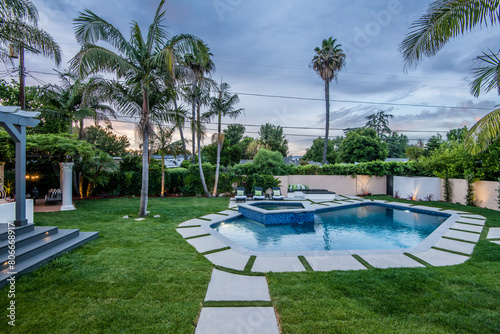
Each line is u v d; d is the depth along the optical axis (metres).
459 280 4.07
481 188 11.95
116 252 5.32
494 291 3.69
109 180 14.70
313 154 34.69
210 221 8.92
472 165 12.44
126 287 3.74
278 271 4.54
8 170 11.70
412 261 5.16
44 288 3.63
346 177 17.86
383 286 3.85
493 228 8.02
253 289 3.80
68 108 14.05
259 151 18.45
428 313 3.10
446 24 4.24
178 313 3.09
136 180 15.33
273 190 16.03
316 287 3.82
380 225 9.84
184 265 4.70
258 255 5.45
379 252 5.75
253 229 8.96
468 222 8.86
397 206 13.12
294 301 3.39
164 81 8.80
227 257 5.26
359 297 3.51
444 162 14.06
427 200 14.50
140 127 8.80
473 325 2.85
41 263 4.44
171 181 16.23
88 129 27.83
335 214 11.93
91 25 7.25
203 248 5.83
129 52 8.37
